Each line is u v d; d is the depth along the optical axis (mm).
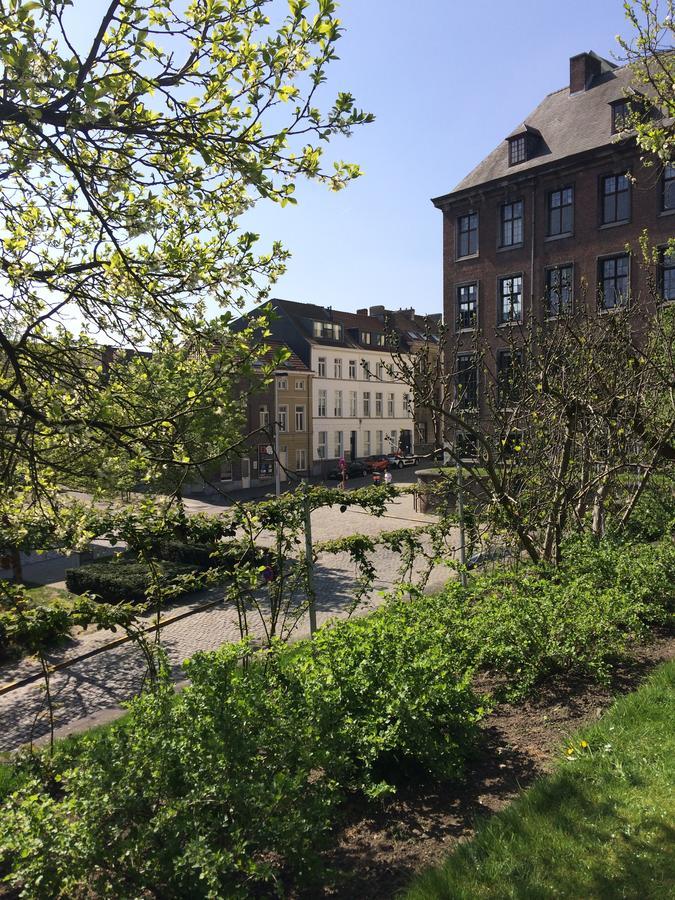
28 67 3678
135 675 10180
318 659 5082
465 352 28797
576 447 9664
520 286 29016
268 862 3441
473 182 30922
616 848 3488
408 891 3271
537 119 30859
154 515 5660
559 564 8531
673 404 8742
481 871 3355
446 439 8852
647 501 11734
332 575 16500
